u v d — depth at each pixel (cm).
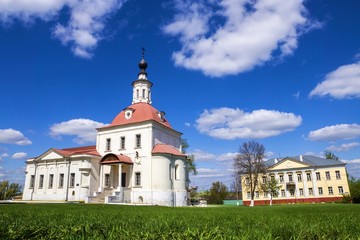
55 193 4531
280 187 6869
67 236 360
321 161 7500
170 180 4209
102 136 4744
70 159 4541
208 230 407
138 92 5147
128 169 4356
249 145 6259
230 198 9575
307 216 806
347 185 6881
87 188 4275
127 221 580
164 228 448
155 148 4331
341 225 500
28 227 405
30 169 4938
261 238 347
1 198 7425
